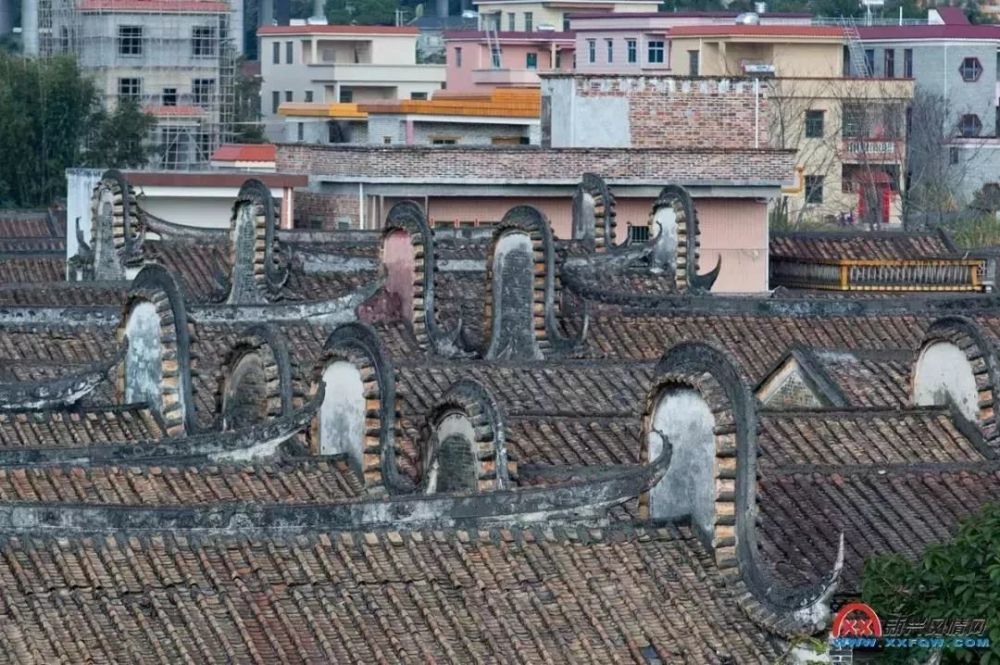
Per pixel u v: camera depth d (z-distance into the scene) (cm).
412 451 6412
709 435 5459
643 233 13988
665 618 5278
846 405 7425
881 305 9125
